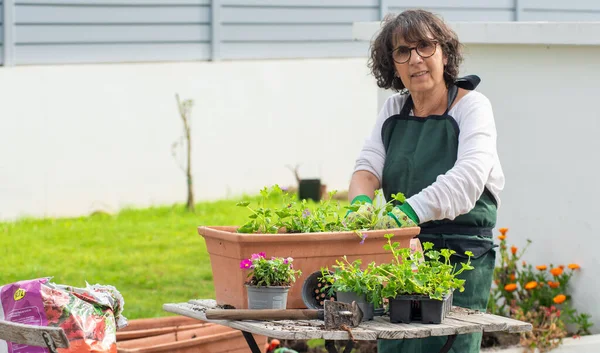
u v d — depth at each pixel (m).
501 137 6.05
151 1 11.62
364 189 3.86
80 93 10.63
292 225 3.37
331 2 12.90
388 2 13.33
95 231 9.75
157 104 11.15
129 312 6.84
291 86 12.16
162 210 10.88
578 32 5.44
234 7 12.23
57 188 10.50
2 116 10.17
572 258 5.67
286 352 5.19
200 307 3.35
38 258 8.49
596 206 5.52
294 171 11.54
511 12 14.27
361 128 12.68
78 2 11.14
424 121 3.76
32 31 10.89
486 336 5.39
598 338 5.34
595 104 5.51
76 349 3.28
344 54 13.04
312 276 3.24
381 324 3.07
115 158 10.87
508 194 6.04
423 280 3.10
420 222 3.50
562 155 5.70
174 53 11.84
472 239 3.70
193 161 11.45
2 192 10.18
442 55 3.69
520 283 5.78
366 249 3.31
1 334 3.04
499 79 6.02
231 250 3.26
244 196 11.74
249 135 11.86
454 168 3.54
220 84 11.63
